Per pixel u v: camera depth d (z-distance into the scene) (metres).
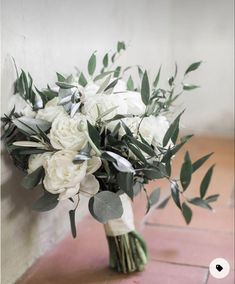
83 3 1.20
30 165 0.79
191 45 2.05
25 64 0.90
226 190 1.41
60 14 1.05
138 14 1.76
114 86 0.85
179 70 2.08
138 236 0.96
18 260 0.93
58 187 0.74
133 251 0.95
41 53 0.97
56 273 0.96
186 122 2.12
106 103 0.78
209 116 2.10
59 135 0.76
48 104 0.83
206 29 2.02
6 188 0.86
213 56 2.04
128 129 0.76
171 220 1.20
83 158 0.72
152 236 1.12
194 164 0.85
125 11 1.60
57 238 1.09
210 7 2.00
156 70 2.00
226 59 2.03
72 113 0.77
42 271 0.97
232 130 2.08
